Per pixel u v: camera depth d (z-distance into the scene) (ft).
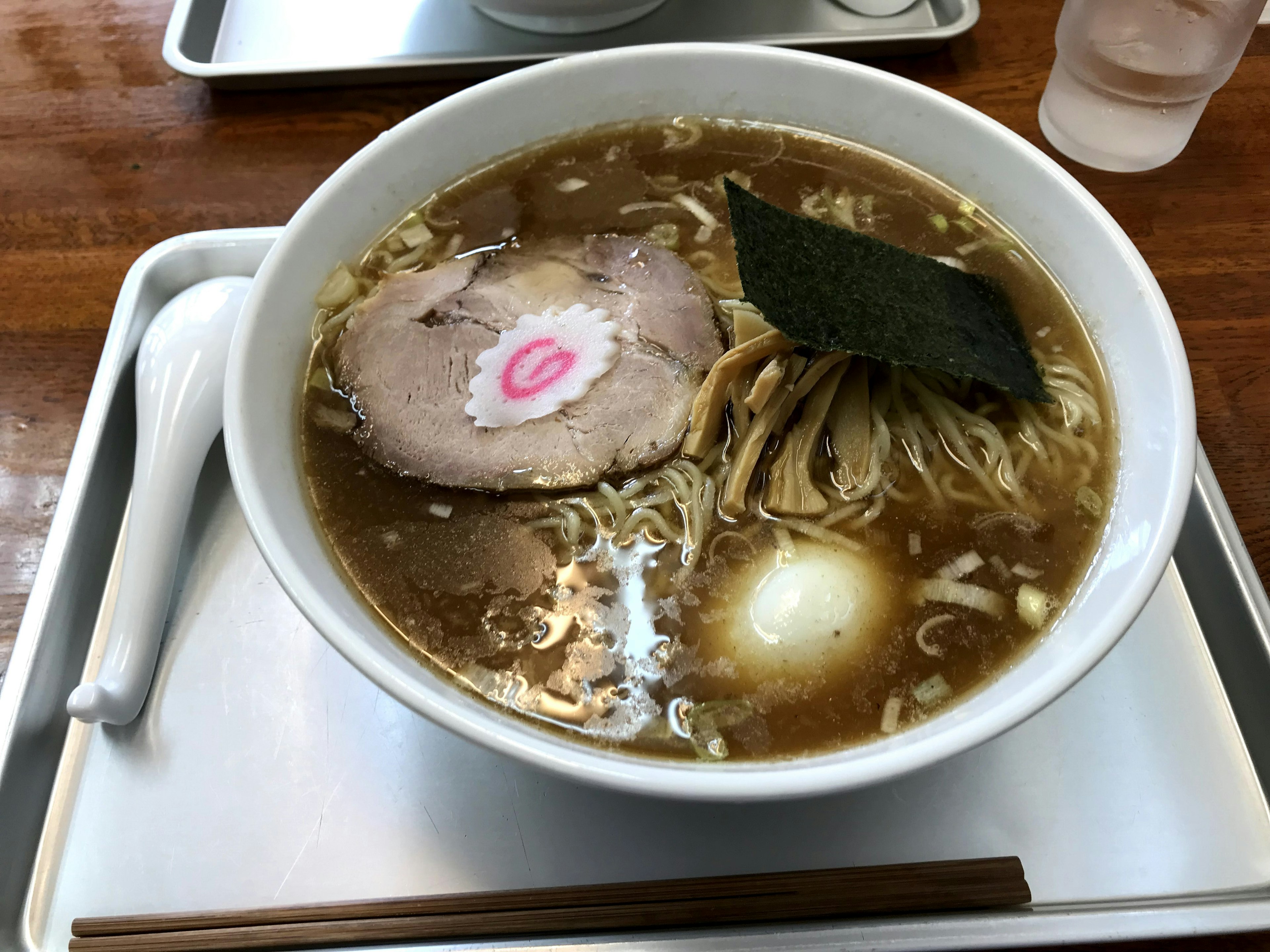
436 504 0.88
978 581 0.82
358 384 0.93
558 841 0.80
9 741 0.81
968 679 0.78
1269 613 0.85
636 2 1.25
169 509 0.90
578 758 0.64
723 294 0.99
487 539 0.86
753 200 0.85
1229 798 0.81
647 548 0.85
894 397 0.90
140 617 0.86
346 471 0.89
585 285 1.00
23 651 0.85
